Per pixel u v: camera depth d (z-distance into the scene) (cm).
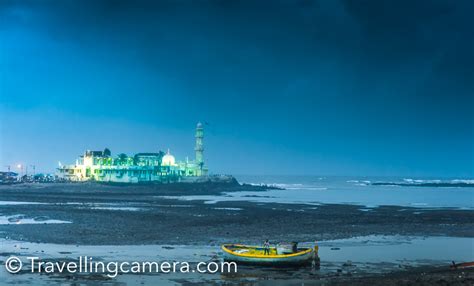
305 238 7362
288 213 11475
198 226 8612
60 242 6588
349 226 8925
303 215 10962
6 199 15750
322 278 4650
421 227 8894
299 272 4931
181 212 11425
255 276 4719
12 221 8938
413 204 15475
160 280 4497
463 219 10325
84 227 8175
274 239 7194
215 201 16125
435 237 7650
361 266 5275
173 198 17875
